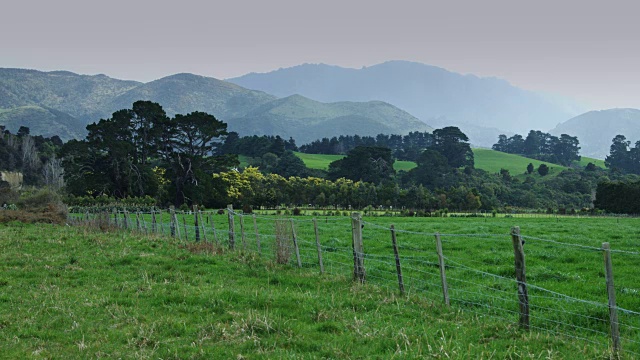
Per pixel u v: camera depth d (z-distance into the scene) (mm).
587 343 10109
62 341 10367
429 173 170125
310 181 128125
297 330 10539
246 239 28328
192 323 11281
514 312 12961
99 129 98312
